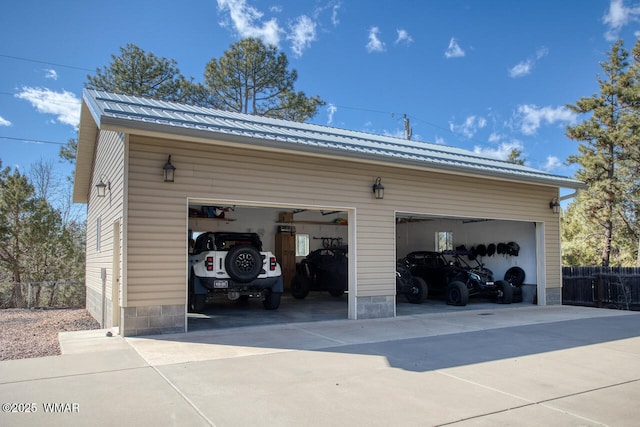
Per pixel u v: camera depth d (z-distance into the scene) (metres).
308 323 8.74
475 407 4.16
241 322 8.88
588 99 19.86
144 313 7.31
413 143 14.14
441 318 9.85
